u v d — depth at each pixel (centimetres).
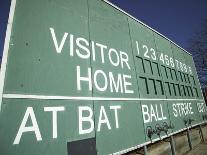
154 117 442
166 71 588
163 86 537
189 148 609
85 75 298
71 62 281
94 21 354
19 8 231
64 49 277
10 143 188
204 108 826
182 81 691
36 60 234
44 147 215
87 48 318
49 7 272
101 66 335
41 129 218
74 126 256
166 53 632
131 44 448
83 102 280
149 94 455
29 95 216
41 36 248
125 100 367
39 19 252
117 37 406
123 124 341
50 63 251
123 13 457
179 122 563
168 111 518
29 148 202
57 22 278
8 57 206
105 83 332
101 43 354
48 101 234
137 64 446
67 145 240
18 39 221
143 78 456
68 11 304
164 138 505
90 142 271
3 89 195
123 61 398
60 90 253
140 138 374
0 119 186
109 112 320
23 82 214
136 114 385
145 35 532
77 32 308
